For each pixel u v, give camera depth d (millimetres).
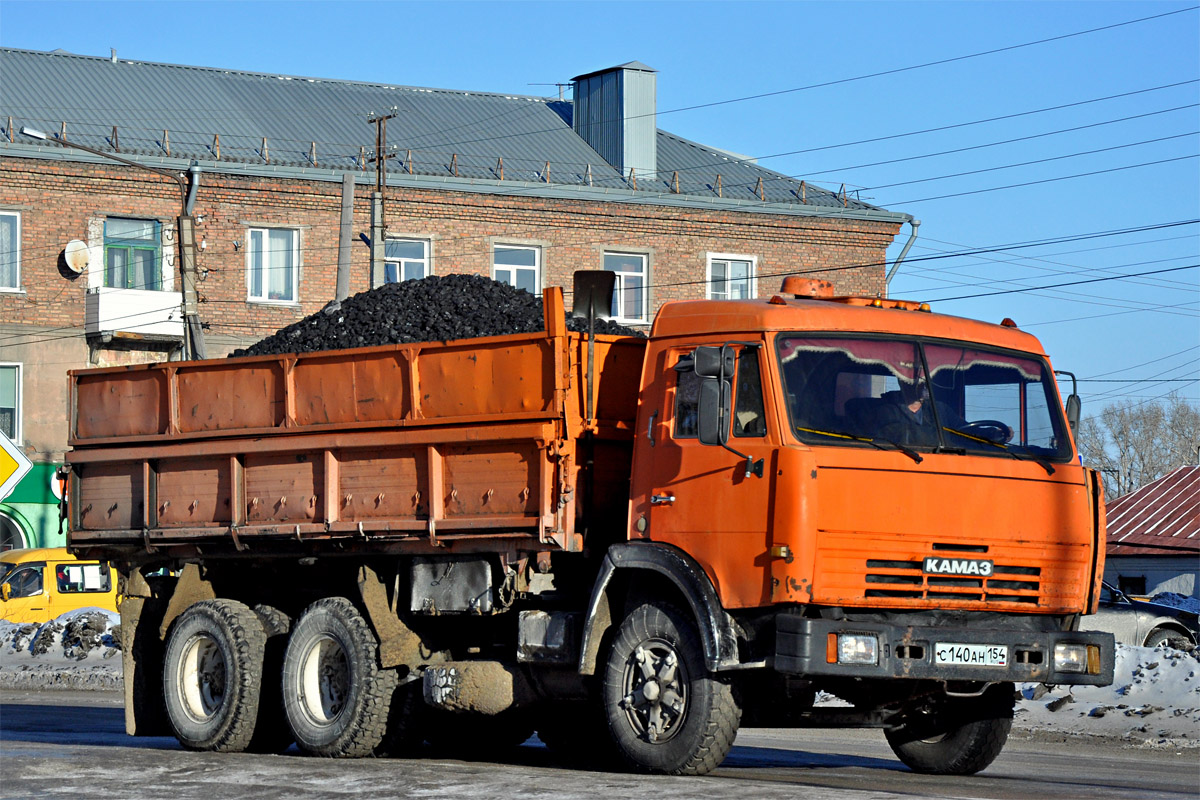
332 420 12281
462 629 12023
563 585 11180
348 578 12781
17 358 40156
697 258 47719
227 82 46938
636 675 10398
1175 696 16828
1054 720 16688
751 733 16734
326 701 12477
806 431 9797
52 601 33219
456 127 48281
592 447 10977
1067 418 10922
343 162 44062
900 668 9656
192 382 13508
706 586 9953
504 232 45375
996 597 10180
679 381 10445
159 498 13812
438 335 12719
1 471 17453
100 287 40344
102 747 12586
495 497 11188
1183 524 42469
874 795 8664
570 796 8609
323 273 43281
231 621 13375
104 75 44938
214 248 42062
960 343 10570
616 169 48188
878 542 9734
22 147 39844
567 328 11422
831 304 10586
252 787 9305
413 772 10094
